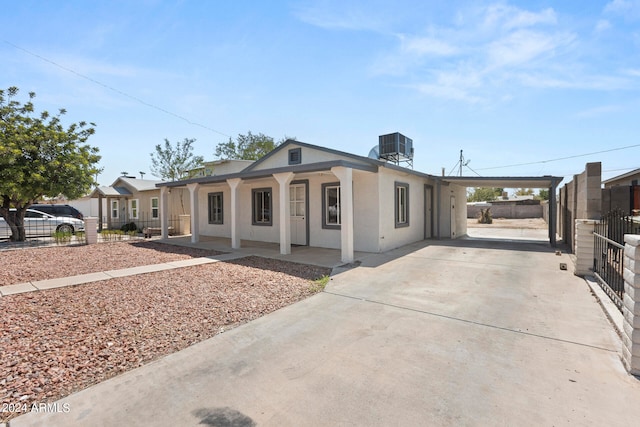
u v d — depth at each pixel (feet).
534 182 38.65
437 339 11.98
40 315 14.28
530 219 100.68
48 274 22.39
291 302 16.63
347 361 10.36
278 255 30.45
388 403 8.13
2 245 37.22
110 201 68.13
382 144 45.11
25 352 10.80
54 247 36.04
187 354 10.95
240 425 7.33
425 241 41.01
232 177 34.94
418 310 15.23
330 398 8.36
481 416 7.57
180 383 9.15
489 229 65.41
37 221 46.39
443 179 41.75
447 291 18.25
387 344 11.59
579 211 29.14
